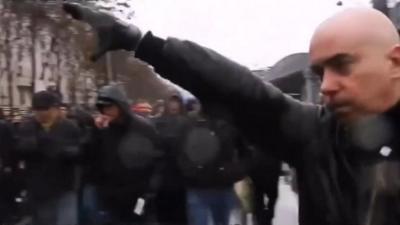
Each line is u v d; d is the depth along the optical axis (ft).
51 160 21.40
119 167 20.71
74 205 21.48
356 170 3.92
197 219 21.20
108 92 20.84
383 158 3.85
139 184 20.81
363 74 3.80
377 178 3.84
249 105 4.32
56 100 21.59
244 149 20.07
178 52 4.34
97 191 21.06
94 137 20.83
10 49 43.80
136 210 20.85
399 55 3.82
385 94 3.83
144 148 20.65
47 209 21.81
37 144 21.50
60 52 41.73
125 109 20.75
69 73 40.55
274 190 19.97
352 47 3.78
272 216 20.11
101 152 20.86
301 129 4.20
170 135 20.92
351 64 3.80
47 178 21.57
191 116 20.65
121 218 20.99
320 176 4.09
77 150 20.85
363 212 3.90
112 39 4.43
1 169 22.13
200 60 4.35
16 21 43.45
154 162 20.77
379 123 3.84
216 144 20.35
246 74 4.38
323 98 3.92
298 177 4.30
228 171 20.56
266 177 19.70
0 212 22.36
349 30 3.80
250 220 20.95
